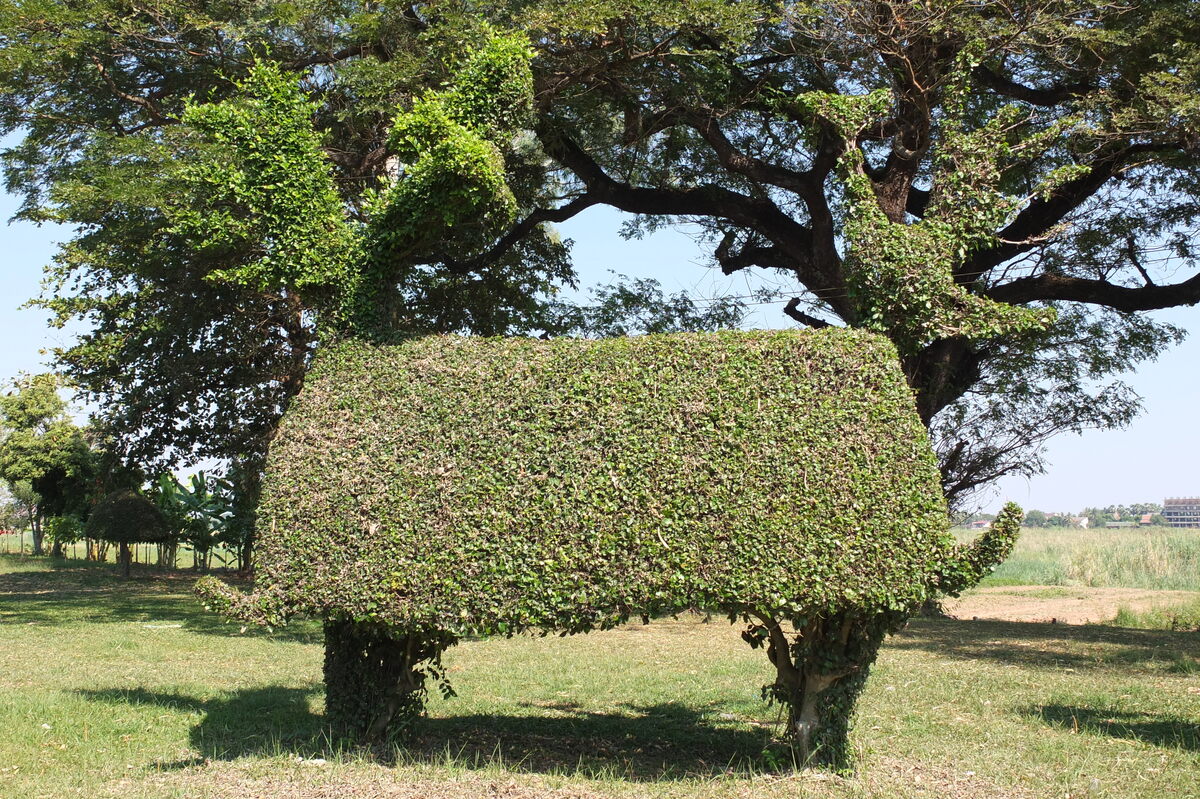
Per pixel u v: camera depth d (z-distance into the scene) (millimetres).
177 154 13242
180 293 16172
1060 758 6344
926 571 5484
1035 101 15336
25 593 19625
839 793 5445
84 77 14727
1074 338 19109
